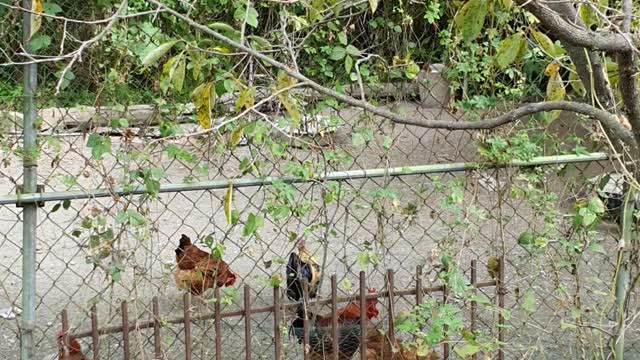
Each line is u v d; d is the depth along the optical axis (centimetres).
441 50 409
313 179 368
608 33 264
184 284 422
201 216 715
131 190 353
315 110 374
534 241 406
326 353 405
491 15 373
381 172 382
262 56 262
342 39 368
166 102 357
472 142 418
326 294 515
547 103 263
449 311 372
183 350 440
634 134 260
